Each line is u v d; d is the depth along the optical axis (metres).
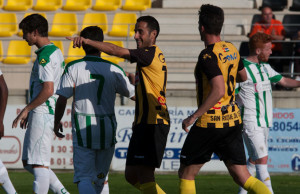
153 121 15.74
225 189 24.84
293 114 29.81
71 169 30.44
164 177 28.88
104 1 46.56
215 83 13.89
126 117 30.33
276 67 36.62
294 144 29.84
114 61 39.00
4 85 17.39
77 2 46.88
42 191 17.41
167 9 44.72
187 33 43.00
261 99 19.92
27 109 16.56
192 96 31.67
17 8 46.12
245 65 20.03
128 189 24.72
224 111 14.66
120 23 40.41
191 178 15.25
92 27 16.56
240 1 44.41
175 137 30.16
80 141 16.25
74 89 16.34
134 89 16.95
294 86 20.55
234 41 38.31
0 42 42.09
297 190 24.62
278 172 29.98
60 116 16.58
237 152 14.85
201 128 14.72
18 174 29.33
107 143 16.47
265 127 20.03
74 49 40.97
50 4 46.94
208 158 15.12
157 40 37.97
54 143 30.39
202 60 14.24
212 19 14.71
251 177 14.90
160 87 15.76
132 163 15.95
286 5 43.81
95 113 16.28
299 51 36.06
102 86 16.33
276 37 37.09
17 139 30.45
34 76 17.47
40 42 17.41
